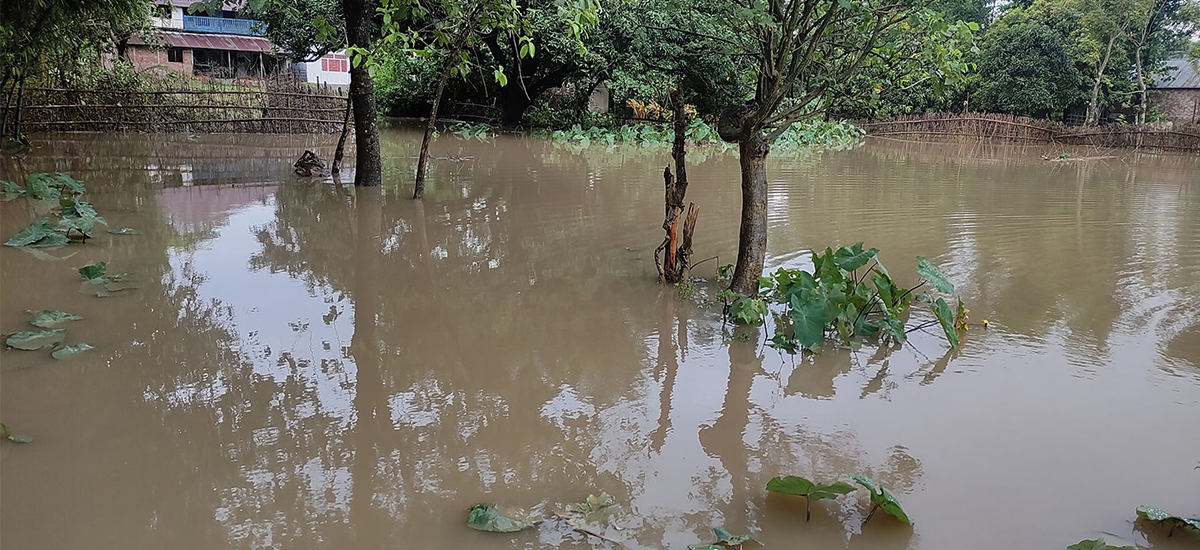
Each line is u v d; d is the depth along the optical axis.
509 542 2.74
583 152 17.50
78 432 3.46
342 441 3.47
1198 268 6.97
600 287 6.02
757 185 5.51
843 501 3.04
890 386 4.21
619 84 20.22
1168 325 5.30
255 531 2.79
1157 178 15.42
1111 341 4.96
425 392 4.02
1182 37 28.34
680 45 19.44
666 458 3.38
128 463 3.22
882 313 5.43
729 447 3.49
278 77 19.86
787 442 3.54
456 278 6.22
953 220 9.30
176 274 6.03
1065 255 7.44
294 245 7.17
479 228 8.17
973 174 15.18
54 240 6.74
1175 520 2.81
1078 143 24.83
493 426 3.65
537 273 6.42
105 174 11.03
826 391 4.14
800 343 4.74
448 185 11.13
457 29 9.57
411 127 22.17
